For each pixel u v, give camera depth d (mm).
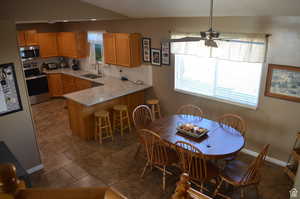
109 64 6141
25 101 3816
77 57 6938
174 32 4793
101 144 4867
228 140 3389
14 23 3492
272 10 3324
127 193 3477
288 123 3818
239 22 3939
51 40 7312
